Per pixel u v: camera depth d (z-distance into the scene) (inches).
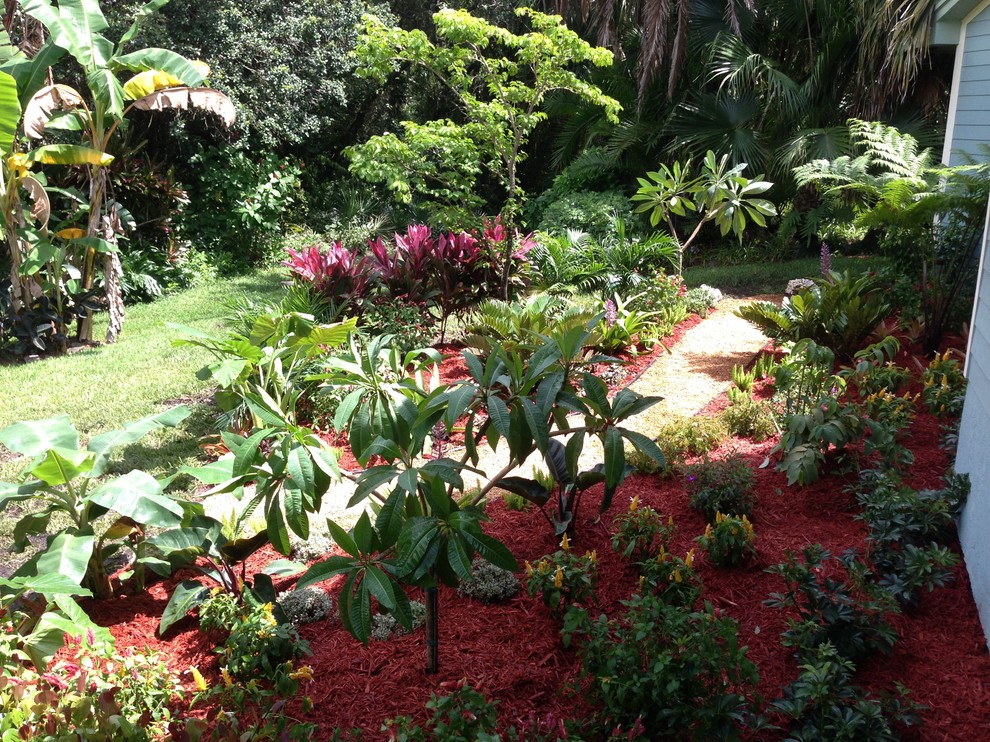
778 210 555.2
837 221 494.9
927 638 141.8
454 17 336.2
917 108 479.8
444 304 352.2
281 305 318.7
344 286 338.3
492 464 223.1
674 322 355.9
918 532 163.3
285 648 135.9
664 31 534.9
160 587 163.3
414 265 351.9
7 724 102.9
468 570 113.1
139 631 148.4
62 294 384.8
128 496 141.0
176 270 536.1
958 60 350.6
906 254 299.6
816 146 481.4
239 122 580.7
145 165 539.5
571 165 633.6
